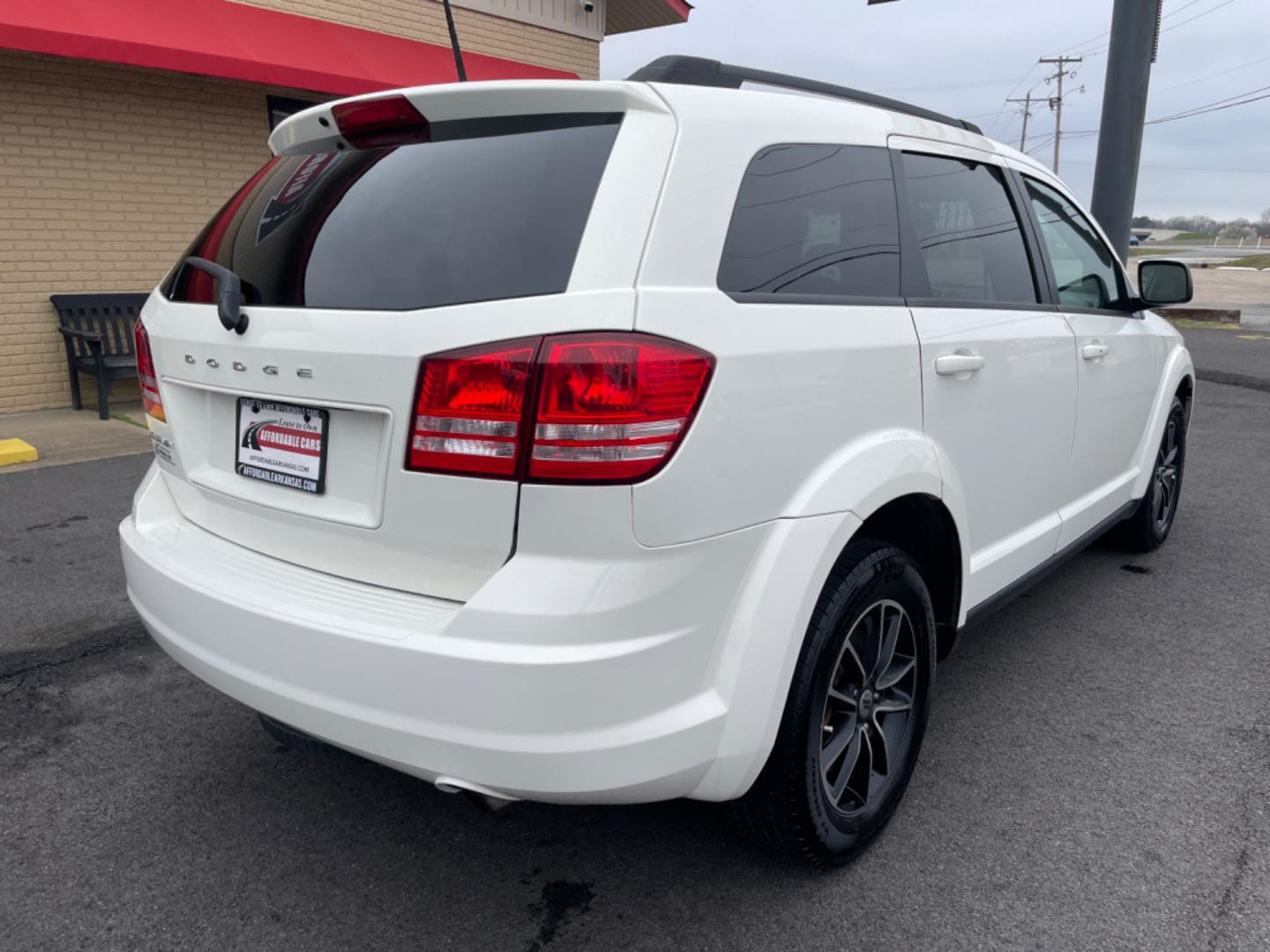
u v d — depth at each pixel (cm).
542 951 209
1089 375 339
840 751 227
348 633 181
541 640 171
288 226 219
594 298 173
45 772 278
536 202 188
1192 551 481
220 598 202
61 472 611
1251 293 2717
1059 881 231
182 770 281
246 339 208
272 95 923
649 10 1210
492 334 174
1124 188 988
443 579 187
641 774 179
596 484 170
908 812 260
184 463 237
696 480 179
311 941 212
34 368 811
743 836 226
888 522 259
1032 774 279
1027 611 403
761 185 208
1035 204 332
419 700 175
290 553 213
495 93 197
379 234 201
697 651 185
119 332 840
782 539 197
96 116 812
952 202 279
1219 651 363
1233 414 865
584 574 172
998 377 274
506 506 174
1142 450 416
